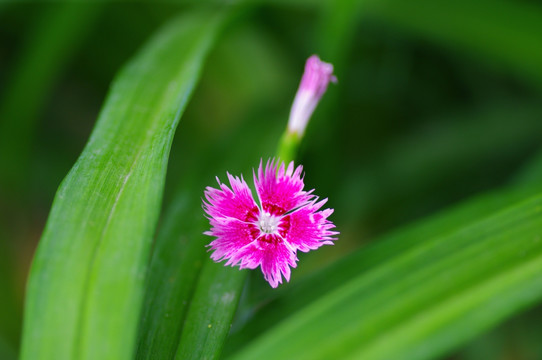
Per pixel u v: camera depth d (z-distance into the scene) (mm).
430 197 487
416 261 312
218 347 297
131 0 470
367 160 516
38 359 269
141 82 344
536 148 472
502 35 408
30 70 464
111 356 269
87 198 289
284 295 315
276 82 517
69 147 591
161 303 305
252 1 404
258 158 386
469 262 309
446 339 296
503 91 516
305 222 295
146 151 302
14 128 487
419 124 538
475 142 473
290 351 300
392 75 526
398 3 413
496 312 298
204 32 379
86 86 606
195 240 325
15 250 554
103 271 277
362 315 303
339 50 400
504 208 320
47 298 275
